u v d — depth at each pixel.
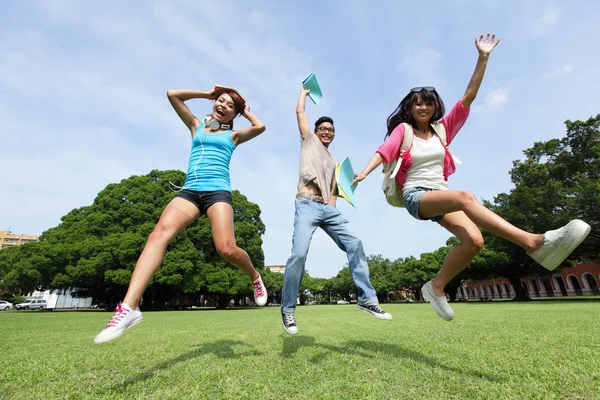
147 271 2.00
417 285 47.16
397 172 2.60
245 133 2.81
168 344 3.52
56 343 3.76
